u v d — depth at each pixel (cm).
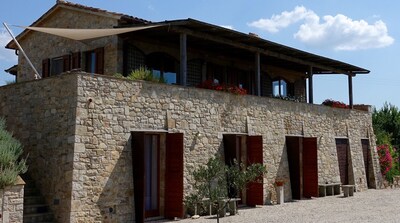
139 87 1385
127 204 1320
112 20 1723
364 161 2481
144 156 1348
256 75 1902
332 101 2347
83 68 1820
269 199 1822
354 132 2408
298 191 1938
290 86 2584
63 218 1198
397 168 2880
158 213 1455
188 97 1532
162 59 1880
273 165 1858
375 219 1425
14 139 1270
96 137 1259
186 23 1519
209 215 1516
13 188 1094
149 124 1403
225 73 2164
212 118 1609
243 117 1739
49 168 1262
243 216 1491
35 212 1211
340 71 2402
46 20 1973
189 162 1503
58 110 1269
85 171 1223
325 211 1616
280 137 1906
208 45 1914
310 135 2081
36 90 1344
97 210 1243
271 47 1909
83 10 1797
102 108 1280
